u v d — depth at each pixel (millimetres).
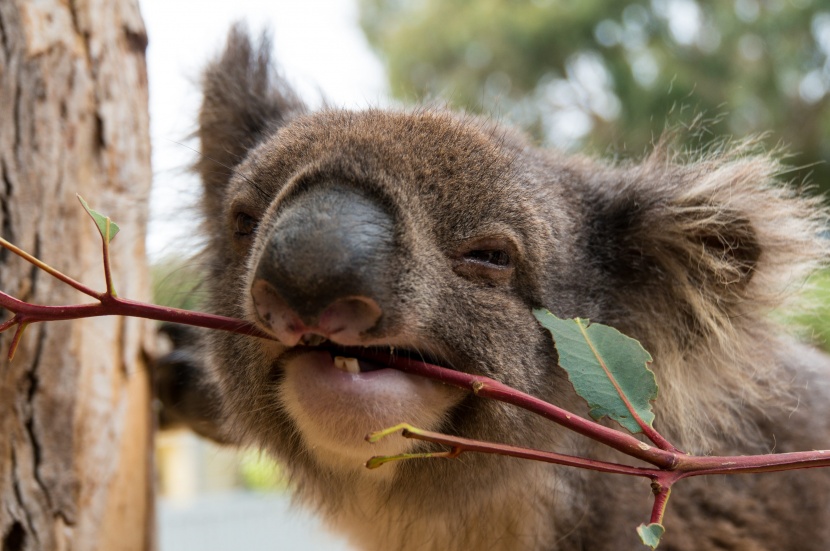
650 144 488
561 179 422
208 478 1910
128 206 443
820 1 1760
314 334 332
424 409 345
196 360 492
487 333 355
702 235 421
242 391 392
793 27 1773
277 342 347
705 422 436
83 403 414
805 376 484
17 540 398
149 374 460
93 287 420
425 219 337
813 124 1811
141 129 456
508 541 437
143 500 453
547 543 442
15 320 293
